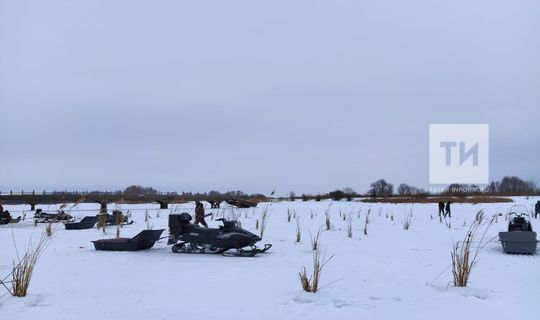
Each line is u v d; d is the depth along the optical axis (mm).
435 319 6141
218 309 6559
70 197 42406
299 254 12586
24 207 36938
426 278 8945
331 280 8688
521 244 12492
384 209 35469
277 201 48312
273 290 7832
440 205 26344
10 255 11656
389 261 11211
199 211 18453
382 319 6141
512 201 42969
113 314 6289
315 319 6117
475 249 13758
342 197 52562
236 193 61469
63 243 14820
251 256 12211
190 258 11789
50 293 7551
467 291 7676
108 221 22391
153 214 29734
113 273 9484
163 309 6551
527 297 7348
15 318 6074
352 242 15516
